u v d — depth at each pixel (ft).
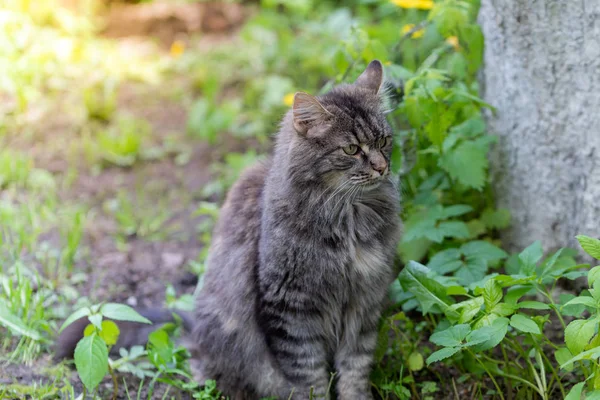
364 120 5.53
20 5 9.23
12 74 8.57
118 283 6.64
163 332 5.82
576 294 6.03
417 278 5.54
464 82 6.56
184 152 8.00
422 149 6.31
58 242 6.94
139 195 7.50
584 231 5.97
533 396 5.61
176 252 6.98
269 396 5.78
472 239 6.26
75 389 5.73
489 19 6.22
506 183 6.29
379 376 5.82
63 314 6.29
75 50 9.04
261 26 9.56
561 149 5.97
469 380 5.77
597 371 5.10
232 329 5.73
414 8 7.66
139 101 8.59
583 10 5.72
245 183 5.86
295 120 5.46
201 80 8.75
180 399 5.75
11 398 5.60
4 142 8.00
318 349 5.65
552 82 5.91
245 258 5.69
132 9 10.12
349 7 10.07
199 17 10.07
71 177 7.64
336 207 5.50
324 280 5.51
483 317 5.29
